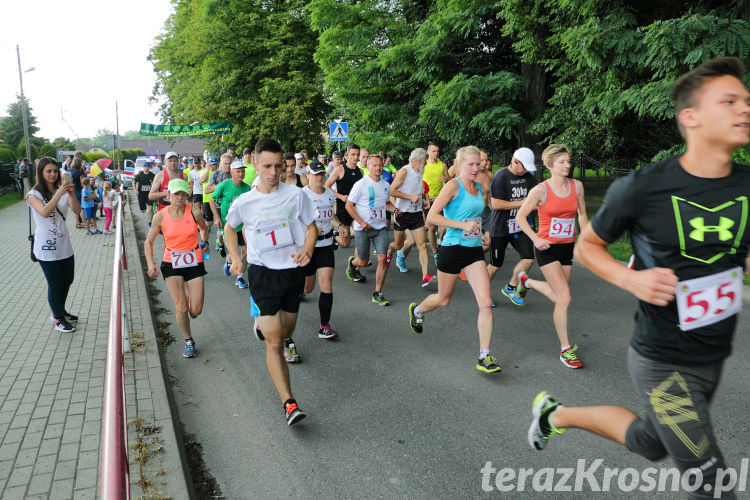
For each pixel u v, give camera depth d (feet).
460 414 12.59
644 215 6.22
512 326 19.01
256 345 17.85
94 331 18.86
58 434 11.66
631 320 19.29
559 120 39.42
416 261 31.40
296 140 88.79
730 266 6.05
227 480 10.27
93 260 32.53
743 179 5.96
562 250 15.31
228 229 13.16
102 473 4.71
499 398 13.37
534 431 8.61
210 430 12.25
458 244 15.03
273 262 12.69
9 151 96.89
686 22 25.94
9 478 10.00
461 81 39.93
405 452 11.02
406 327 19.30
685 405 6.32
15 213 63.00
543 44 37.91
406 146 51.06
